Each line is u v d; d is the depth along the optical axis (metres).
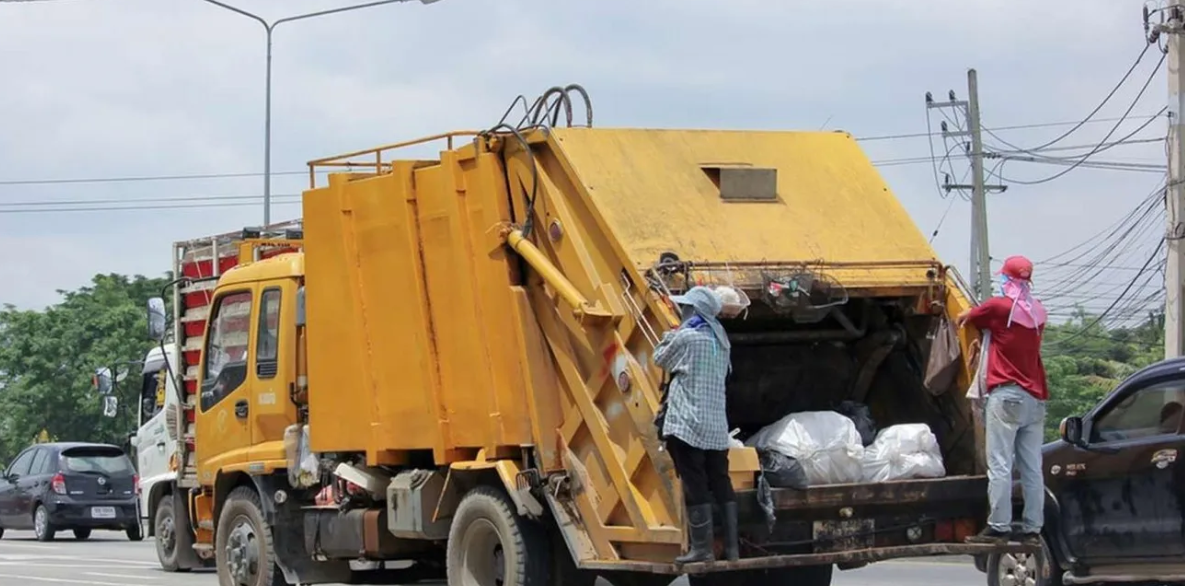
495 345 9.84
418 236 10.50
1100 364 48.59
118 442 52.97
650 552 8.79
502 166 9.84
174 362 17.22
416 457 10.87
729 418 9.56
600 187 9.16
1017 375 9.09
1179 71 20.16
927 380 9.44
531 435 9.59
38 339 53.69
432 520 10.45
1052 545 11.65
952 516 9.24
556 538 9.81
